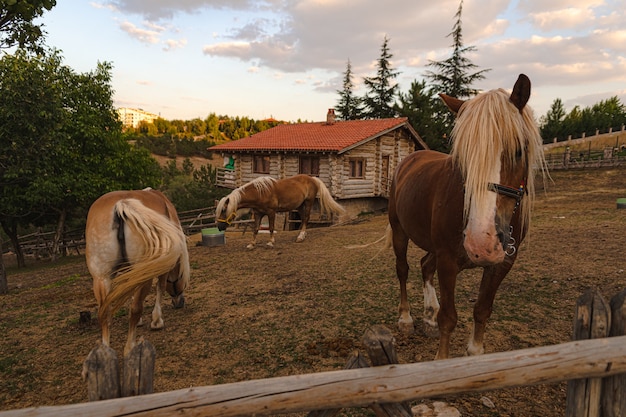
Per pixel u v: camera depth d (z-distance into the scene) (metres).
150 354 1.61
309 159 19.41
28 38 7.32
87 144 14.60
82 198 13.84
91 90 14.40
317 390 1.55
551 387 2.80
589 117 40.53
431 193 2.84
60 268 11.50
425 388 1.57
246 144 22.06
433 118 28.77
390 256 7.38
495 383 1.58
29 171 8.77
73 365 3.66
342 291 5.38
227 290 5.90
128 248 3.19
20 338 4.46
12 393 3.19
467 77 29.28
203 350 3.81
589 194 15.95
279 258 8.15
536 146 2.37
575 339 1.75
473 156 2.17
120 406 1.50
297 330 4.14
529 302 4.42
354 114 39.03
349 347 3.61
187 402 1.51
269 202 9.52
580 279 4.96
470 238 2.12
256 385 1.55
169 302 5.47
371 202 20.84
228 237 13.20
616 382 1.69
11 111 7.82
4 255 17.55
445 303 2.66
